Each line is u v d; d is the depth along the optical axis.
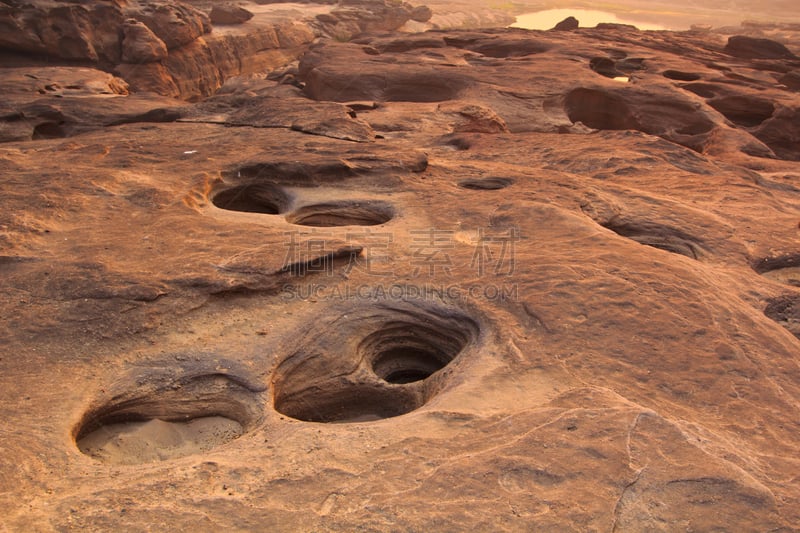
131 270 6.22
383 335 6.09
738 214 8.85
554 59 22.70
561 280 6.21
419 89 20.12
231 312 5.89
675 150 12.02
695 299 5.99
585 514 3.62
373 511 3.67
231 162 9.39
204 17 35.81
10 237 6.79
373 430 4.41
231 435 4.95
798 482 3.96
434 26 60.41
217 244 6.80
